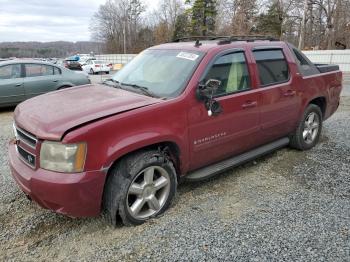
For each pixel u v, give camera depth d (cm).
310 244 291
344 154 523
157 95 348
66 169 272
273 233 307
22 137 312
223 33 4725
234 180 426
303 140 526
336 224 323
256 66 422
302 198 377
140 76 398
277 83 452
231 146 400
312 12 4541
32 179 280
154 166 321
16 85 873
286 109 468
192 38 468
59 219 333
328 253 279
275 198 377
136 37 7931
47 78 930
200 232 310
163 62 397
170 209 352
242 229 314
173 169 339
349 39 4356
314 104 543
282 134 486
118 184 299
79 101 334
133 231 313
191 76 354
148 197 325
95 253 282
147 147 325
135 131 301
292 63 480
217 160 396
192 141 351
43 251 286
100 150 280
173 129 329
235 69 397
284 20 4731
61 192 271
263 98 424
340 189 401
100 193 288
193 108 345
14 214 342
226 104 377
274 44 466
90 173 277
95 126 278
